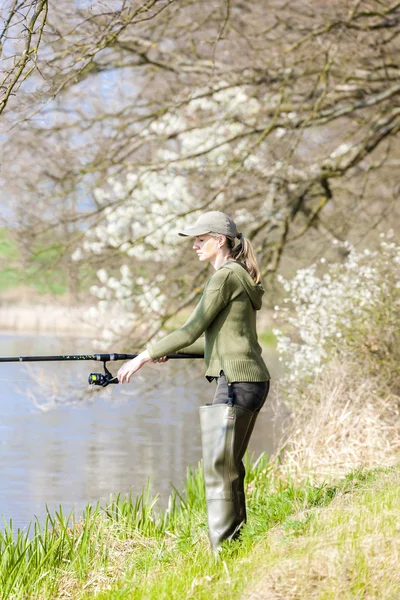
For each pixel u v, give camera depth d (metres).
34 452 17.73
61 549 9.82
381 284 15.44
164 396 26.61
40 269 19.61
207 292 8.25
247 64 19.36
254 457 16.80
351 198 23.31
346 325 15.38
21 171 19.38
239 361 8.27
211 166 18.81
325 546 7.31
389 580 6.68
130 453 17.77
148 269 19.39
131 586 7.98
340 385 14.52
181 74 19.70
